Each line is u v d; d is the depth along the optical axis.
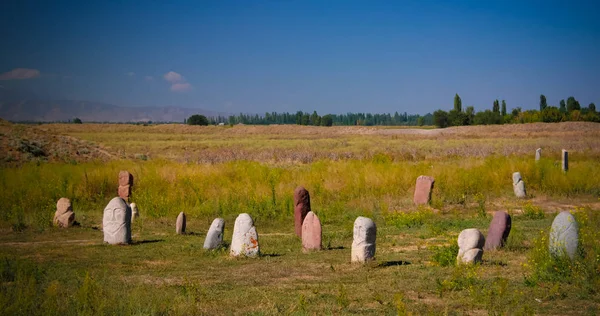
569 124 92.31
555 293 9.21
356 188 24.64
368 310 8.75
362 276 11.14
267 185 25.09
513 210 21.22
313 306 9.04
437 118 124.62
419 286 10.12
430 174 26.88
